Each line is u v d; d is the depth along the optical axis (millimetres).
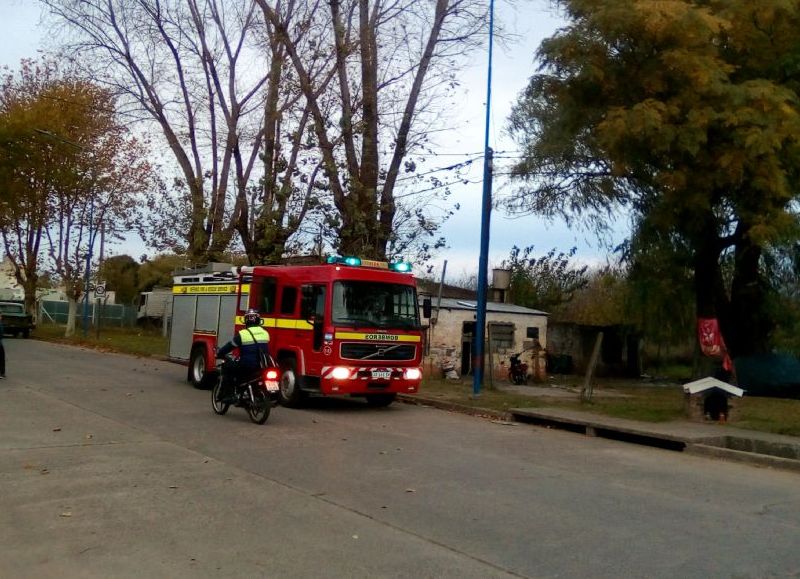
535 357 26906
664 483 9555
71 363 23734
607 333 31422
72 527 6602
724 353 17141
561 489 8797
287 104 23188
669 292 23094
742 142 14031
